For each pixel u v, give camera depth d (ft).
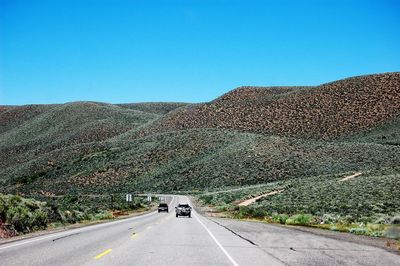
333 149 349.41
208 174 359.66
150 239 60.18
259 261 40.42
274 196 201.77
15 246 49.73
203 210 198.08
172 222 105.29
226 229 81.15
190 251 47.29
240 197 241.35
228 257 42.96
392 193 155.63
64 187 399.85
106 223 101.60
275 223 104.83
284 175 318.04
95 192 378.53
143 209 217.15
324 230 79.92
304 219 103.19
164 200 280.10
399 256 44.73
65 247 49.34
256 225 94.12
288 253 46.34
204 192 320.91
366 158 314.14
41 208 93.86
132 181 394.93
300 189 205.36
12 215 71.20
